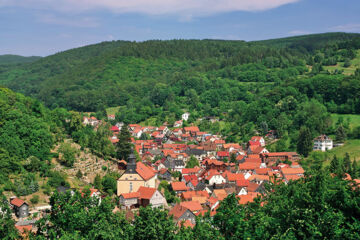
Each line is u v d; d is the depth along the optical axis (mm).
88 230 36750
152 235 37344
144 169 115562
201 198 103438
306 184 31984
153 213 39250
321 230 27125
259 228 29047
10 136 104875
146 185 107688
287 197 33062
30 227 65125
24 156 104812
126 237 37344
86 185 104938
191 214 86625
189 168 141750
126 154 133750
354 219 26875
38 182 98312
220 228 34281
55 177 99812
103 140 137750
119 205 96562
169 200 106438
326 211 27719
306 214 28125
